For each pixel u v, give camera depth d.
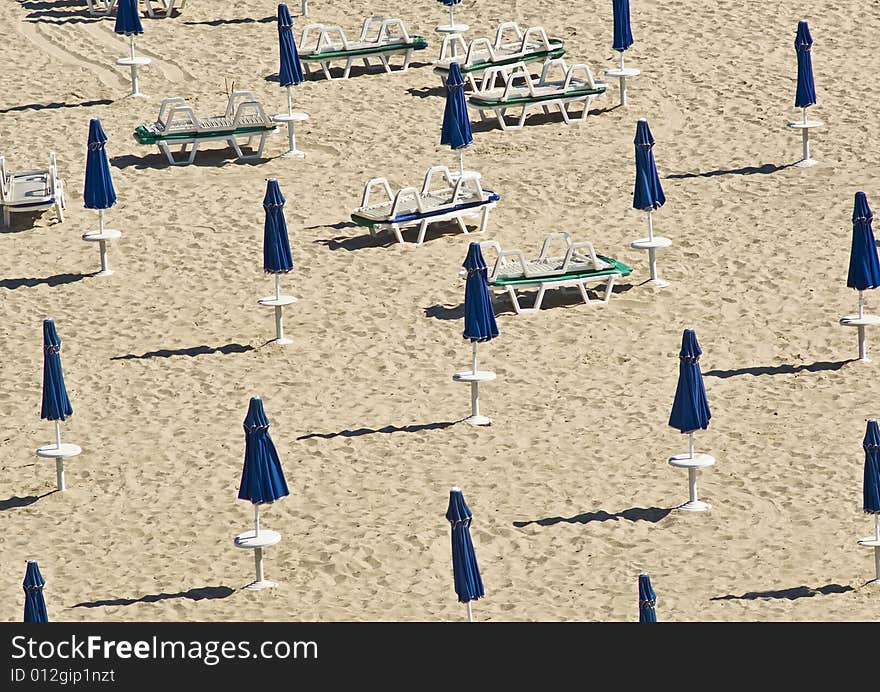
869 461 75.00
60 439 86.44
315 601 75.12
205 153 120.31
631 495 82.94
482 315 88.75
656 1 141.12
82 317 99.94
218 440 88.19
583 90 123.25
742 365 94.38
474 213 111.00
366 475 84.88
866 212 93.50
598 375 93.62
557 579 76.50
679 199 111.88
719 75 129.00
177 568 78.00
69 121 124.00
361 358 95.69
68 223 110.31
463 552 69.69
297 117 118.75
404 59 134.38
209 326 99.00
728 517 81.00
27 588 69.12
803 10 138.50
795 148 118.00
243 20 142.12
